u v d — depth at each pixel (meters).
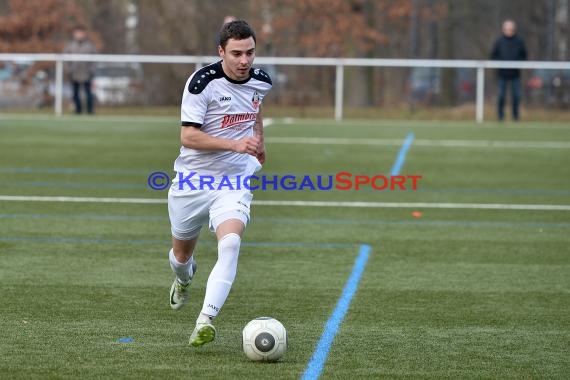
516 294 22.88
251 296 22.38
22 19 104.00
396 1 114.69
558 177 45.41
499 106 73.50
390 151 54.69
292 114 77.44
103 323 19.81
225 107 18.28
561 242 29.70
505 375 16.64
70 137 60.34
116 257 26.62
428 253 27.80
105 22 118.69
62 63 78.12
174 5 110.19
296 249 28.14
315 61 74.88
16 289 22.69
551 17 121.06
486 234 30.97
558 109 76.56
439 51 127.00
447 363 17.30
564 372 16.84
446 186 42.22
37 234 29.88
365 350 18.05
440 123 73.44
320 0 107.75
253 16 112.50
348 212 35.06
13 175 43.75
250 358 17.12
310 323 20.05
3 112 78.69
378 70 82.25
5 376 16.20
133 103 78.94
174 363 17.02
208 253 27.38
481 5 133.50
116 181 42.28
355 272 25.12
